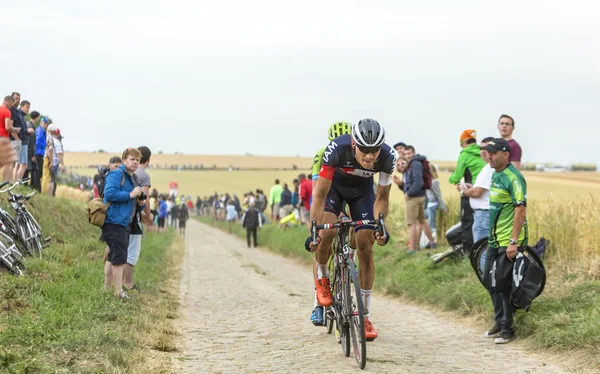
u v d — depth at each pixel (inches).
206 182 3860.7
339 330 245.3
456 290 362.0
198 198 2719.0
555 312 278.1
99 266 398.9
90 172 3880.4
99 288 324.8
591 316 254.1
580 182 1520.7
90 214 318.0
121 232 323.6
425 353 244.1
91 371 185.3
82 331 235.5
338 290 246.2
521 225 267.1
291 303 391.5
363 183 251.1
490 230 278.8
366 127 222.1
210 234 1416.1
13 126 485.4
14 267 314.7
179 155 6614.2
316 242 230.1
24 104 518.0
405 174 506.9
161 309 331.6
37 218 475.2
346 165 239.1
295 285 494.0
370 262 251.9
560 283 324.8
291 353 240.1
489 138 346.0
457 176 417.4
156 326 281.7
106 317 272.1
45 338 220.1
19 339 213.0
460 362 229.8
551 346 249.8
